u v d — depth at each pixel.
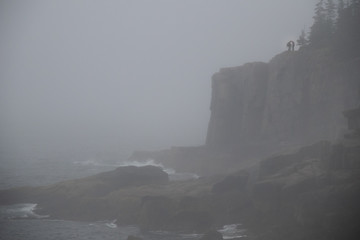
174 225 78.62
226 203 82.38
